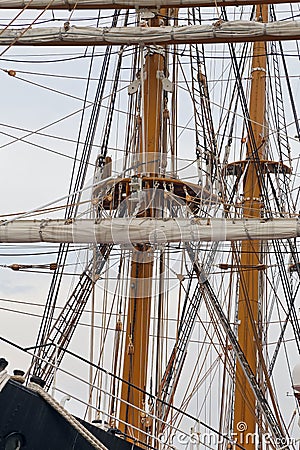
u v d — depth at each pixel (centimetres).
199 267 2648
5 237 2428
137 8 2645
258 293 3334
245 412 3197
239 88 3080
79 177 2877
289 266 3309
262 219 2417
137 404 2472
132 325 2534
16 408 1672
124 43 2597
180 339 2981
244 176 3422
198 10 2973
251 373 2764
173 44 2742
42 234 2425
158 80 2742
